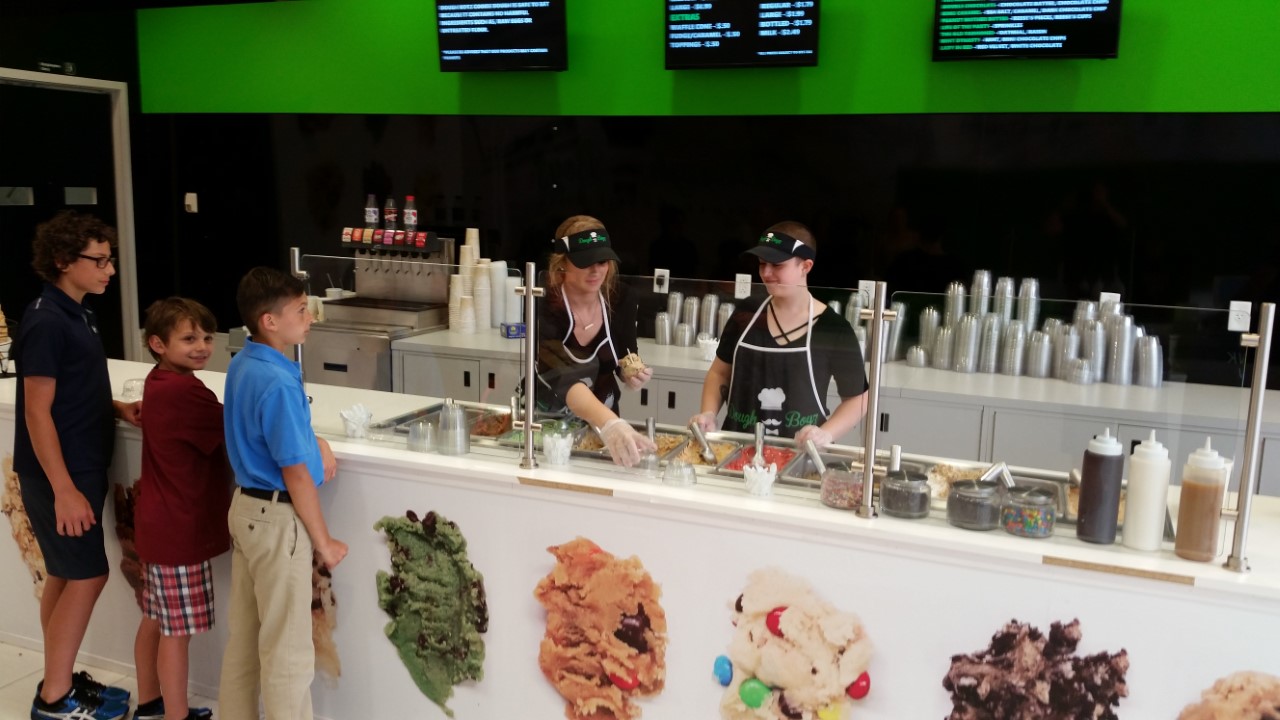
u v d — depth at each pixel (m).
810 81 4.46
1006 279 4.25
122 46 5.74
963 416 2.33
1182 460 2.07
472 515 2.55
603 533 2.41
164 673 2.72
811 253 2.47
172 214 5.93
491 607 2.58
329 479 2.63
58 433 2.72
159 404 2.59
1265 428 3.23
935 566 2.10
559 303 2.59
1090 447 2.03
